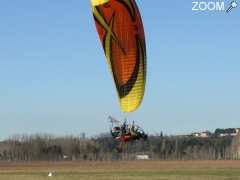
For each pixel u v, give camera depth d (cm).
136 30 11262
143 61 11412
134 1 11162
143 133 10694
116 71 11600
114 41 11431
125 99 11650
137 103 11562
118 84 11638
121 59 11519
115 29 11331
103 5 11231
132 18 11212
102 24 11412
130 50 11400
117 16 11262
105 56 11650
